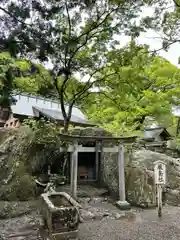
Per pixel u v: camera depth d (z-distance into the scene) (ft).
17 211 16.38
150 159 23.04
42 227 13.93
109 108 32.71
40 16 12.07
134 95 27.48
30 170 20.76
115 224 15.10
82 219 15.58
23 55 12.39
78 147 20.36
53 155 22.45
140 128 37.19
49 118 34.40
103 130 25.36
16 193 18.75
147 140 36.37
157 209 18.81
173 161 24.30
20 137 21.95
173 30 16.72
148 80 32.71
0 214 15.69
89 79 25.75
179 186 21.66
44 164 22.11
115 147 20.36
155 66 35.04
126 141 20.12
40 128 22.39
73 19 20.02
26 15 11.10
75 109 49.62
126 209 18.44
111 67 24.03
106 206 19.20
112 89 27.25
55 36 14.55
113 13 20.30
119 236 13.10
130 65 23.16
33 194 19.51
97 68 24.54
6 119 45.98
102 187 23.48
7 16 10.96
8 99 12.12
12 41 11.03
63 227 12.39
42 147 21.61
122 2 18.83
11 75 12.33
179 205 20.11
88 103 31.04
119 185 19.63
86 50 23.58
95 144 21.94
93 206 18.94
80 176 23.85
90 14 20.81
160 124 39.40
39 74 20.80
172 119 40.01
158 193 17.19
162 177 17.22
